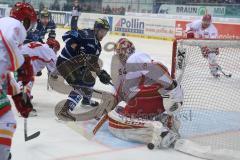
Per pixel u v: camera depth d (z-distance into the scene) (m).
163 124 4.69
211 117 5.58
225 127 5.25
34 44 5.30
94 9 23.52
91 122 5.14
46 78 8.70
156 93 4.59
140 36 19.70
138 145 4.55
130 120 4.64
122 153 4.28
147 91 4.57
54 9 24.84
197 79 6.64
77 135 4.84
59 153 4.20
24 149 4.26
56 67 4.91
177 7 20.09
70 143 4.54
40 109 6.04
